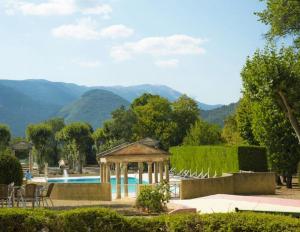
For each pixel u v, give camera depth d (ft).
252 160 142.20
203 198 108.78
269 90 101.96
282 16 95.71
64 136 302.45
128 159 138.92
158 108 317.22
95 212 43.73
